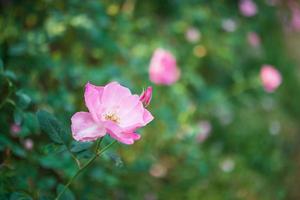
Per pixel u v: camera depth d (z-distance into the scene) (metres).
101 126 1.80
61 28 3.53
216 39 5.45
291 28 7.73
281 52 7.10
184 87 4.60
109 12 4.15
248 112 5.46
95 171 3.12
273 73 4.88
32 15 3.74
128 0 4.82
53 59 3.43
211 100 4.88
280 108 6.13
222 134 5.06
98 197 3.18
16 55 3.29
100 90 1.88
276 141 5.40
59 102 3.15
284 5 7.79
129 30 4.36
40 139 3.04
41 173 2.96
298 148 5.75
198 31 5.24
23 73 3.31
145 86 4.03
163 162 4.11
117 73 3.53
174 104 4.15
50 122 1.95
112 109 1.88
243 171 4.54
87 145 1.97
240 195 4.35
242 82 5.58
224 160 4.56
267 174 4.97
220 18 5.79
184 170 4.12
